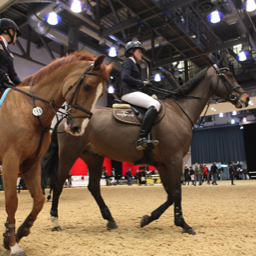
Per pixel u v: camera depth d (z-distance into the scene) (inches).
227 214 183.3
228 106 802.8
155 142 131.8
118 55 597.3
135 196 371.6
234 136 1333.7
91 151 156.2
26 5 531.5
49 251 99.0
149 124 137.3
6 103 97.3
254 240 110.3
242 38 513.3
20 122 93.9
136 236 122.5
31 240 116.8
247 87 711.1
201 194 373.1
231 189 482.3
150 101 142.6
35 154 99.1
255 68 646.5
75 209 228.2
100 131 145.3
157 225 150.2
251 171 1283.2
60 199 336.8
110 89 674.8
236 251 94.7
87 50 585.6
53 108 102.0
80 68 102.4
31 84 106.0
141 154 142.9
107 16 552.1
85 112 96.3
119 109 150.1
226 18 449.7
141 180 904.3
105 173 950.4
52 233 131.5
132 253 94.0
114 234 128.2
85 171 946.1
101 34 499.5
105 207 146.3
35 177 101.4
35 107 99.3
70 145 144.2
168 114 144.4
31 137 95.8
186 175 879.7
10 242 89.5
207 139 1392.7
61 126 148.5
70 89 98.6
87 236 124.3
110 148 145.1
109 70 104.9
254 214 182.5
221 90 159.3
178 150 137.5
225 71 161.8
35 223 160.4
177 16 441.7
